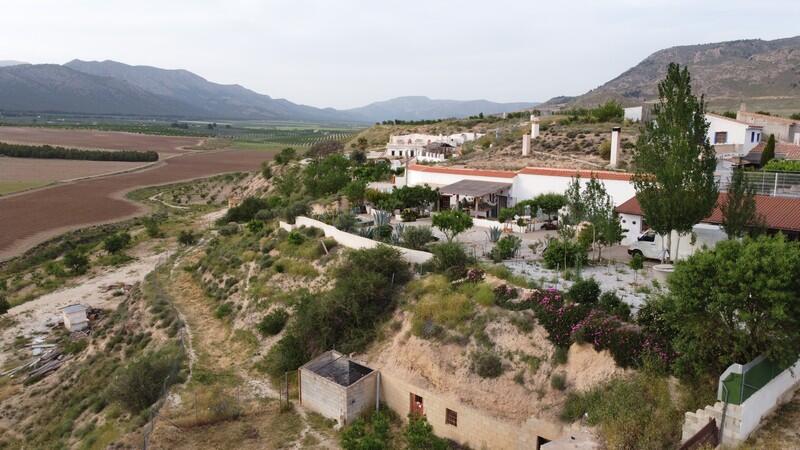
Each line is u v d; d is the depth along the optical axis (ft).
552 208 152.46
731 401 53.16
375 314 99.71
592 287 78.74
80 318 153.99
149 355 114.11
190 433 80.79
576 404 67.00
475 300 86.99
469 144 317.01
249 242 164.55
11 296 185.26
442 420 77.51
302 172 309.22
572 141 238.48
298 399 90.68
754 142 195.11
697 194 85.66
